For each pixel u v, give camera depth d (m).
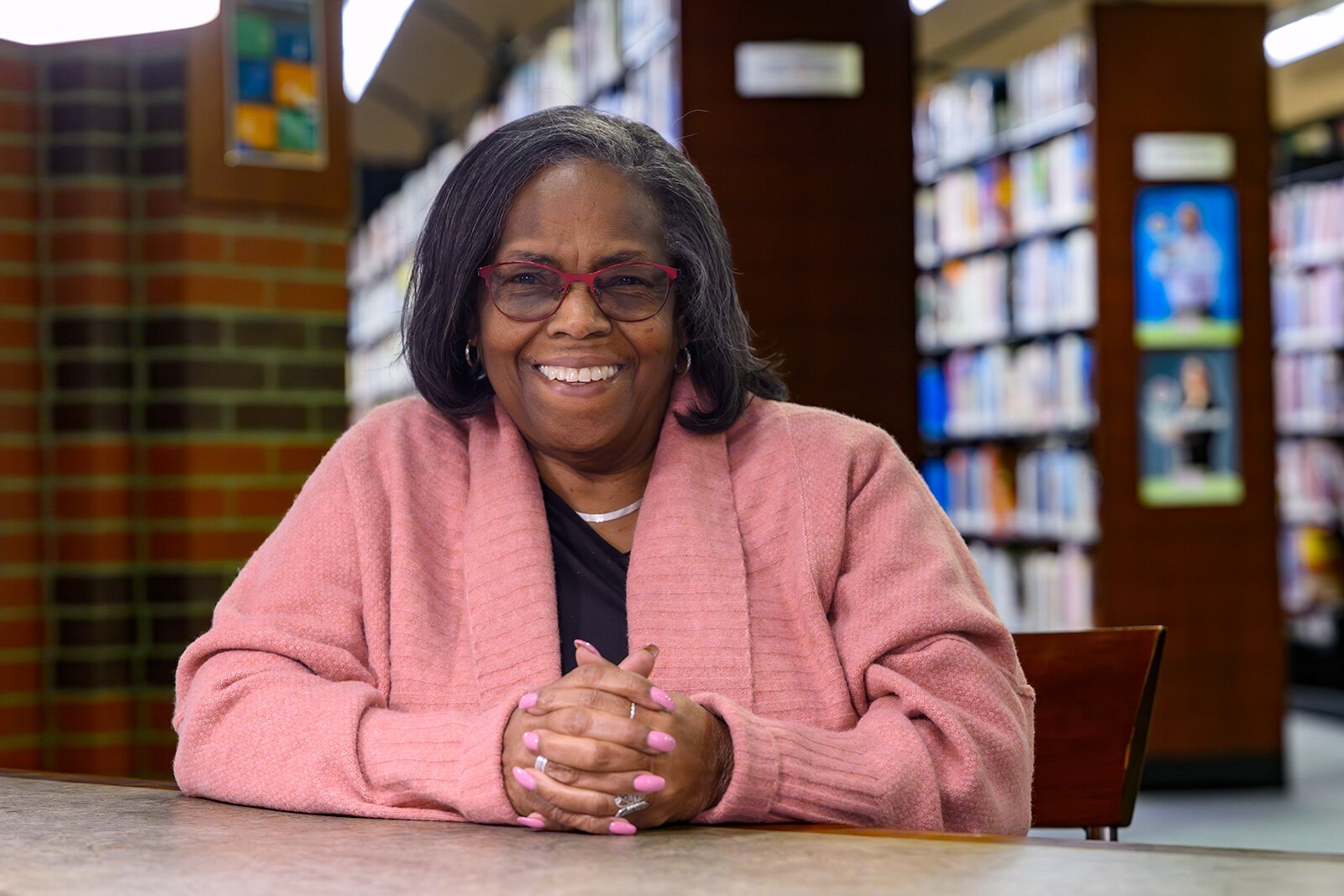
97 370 3.08
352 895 0.90
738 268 4.30
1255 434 5.30
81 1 1.62
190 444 3.09
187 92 3.09
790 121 4.33
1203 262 5.27
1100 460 5.27
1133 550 5.27
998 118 6.34
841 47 4.34
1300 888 0.89
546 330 1.47
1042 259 5.89
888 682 1.40
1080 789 1.61
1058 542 5.94
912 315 4.36
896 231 4.36
